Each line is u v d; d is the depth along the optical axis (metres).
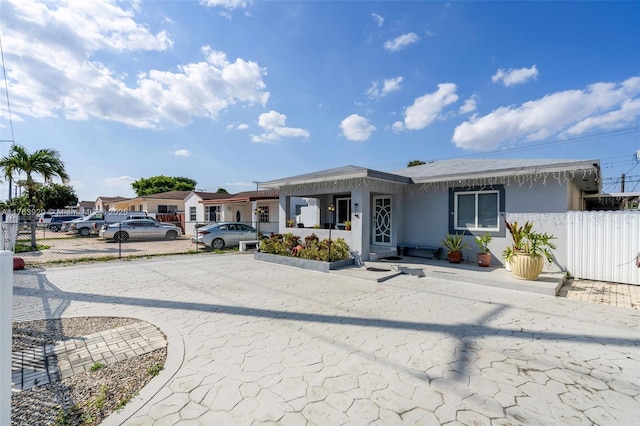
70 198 45.91
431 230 10.02
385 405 2.44
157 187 46.69
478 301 5.51
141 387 2.71
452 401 2.50
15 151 14.28
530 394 2.60
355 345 3.60
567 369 3.04
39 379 2.85
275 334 3.94
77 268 8.95
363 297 5.77
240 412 2.35
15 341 3.71
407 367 3.07
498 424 2.22
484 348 3.53
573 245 7.49
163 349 3.52
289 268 9.03
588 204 17.67
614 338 3.82
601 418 2.29
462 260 9.17
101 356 3.33
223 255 12.18
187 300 5.55
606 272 7.07
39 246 14.38
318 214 13.81
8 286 1.78
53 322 4.38
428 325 4.28
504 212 8.49
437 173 9.43
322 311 4.91
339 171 10.03
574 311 4.93
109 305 5.23
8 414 1.76
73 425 2.20
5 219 11.27
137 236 18.06
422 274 7.74
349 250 9.25
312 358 3.27
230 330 4.07
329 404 2.45
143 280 7.30
